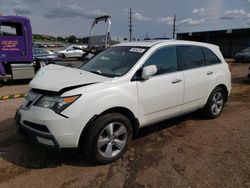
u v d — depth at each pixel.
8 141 4.04
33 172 3.16
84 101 3.03
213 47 5.14
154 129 4.63
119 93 3.33
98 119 3.18
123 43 4.64
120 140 3.47
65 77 3.41
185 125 4.84
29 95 3.37
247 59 20.00
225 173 3.12
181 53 4.35
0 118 5.16
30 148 3.80
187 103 4.40
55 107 2.98
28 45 9.90
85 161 3.43
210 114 5.08
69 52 23.17
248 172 3.14
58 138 2.95
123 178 3.03
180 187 2.85
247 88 8.87
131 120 3.64
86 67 4.25
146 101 3.68
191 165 3.31
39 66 10.35
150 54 3.85
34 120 3.05
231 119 5.21
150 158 3.51
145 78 3.56
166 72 4.02
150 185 2.89
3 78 9.71
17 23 9.49
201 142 4.05
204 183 2.92
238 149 3.78
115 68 3.81
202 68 4.67
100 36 10.02
